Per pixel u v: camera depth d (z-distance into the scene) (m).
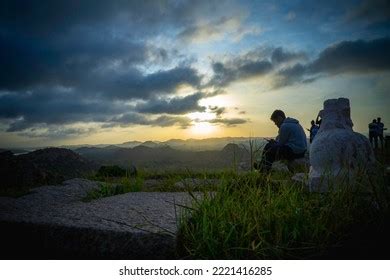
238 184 3.00
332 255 2.11
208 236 2.11
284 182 3.09
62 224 2.41
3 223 2.60
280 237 2.16
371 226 2.40
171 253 2.16
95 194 4.30
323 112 3.45
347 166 2.88
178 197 3.65
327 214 2.35
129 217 2.64
